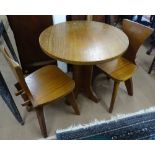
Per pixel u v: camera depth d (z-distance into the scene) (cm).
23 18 191
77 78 180
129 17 308
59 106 187
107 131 164
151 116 177
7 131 162
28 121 170
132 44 169
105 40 153
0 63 246
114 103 187
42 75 159
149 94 203
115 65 172
